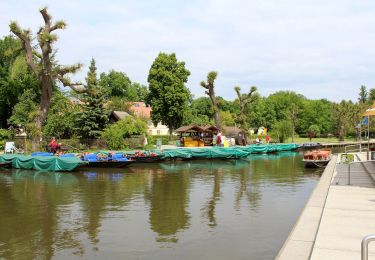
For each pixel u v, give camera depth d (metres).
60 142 47.66
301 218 11.31
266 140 74.44
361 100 156.62
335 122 98.81
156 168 34.84
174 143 70.56
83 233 13.48
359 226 10.34
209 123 100.25
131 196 20.55
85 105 51.22
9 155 33.44
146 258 11.02
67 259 10.97
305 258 7.93
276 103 135.00
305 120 124.19
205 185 24.70
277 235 13.20
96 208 17.48
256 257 11.08
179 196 20.56
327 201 13.84
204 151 43.12
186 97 76.44
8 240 12.71
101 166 33.44
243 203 18.70
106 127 51.72
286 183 25.88
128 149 49.56
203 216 15.95
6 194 21.05
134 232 13.57
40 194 21.08
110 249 11.80
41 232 13.64
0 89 55.69
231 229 13.96
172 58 76.06
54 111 52.44
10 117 52.97
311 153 37.47
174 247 11.95
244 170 34.03
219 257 11.09
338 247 8.58
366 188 16.97
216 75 63.97
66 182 25.59
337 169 25.58
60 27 39.81
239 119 69.75
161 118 76.50
